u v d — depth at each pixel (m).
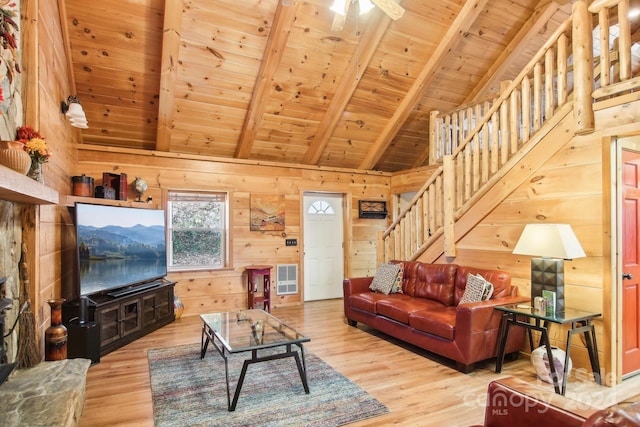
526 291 3.65
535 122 3.68
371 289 5.02
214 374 3.28
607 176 3.05
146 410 2.65
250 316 3.75
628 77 3.00
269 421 2.48
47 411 1.98
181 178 5.50
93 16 3.93
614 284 3.03
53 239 3.55
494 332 3.38
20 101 2.68
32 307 2.76
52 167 3.41
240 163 5.91
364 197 7.05
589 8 3.19
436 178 4.74
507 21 5.32
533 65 3.68
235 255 5.84
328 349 3.98
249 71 4.86
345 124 6.10
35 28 2.77
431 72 5.45
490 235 4.02
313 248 6.73
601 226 3.08
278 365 3.50
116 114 4.93
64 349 2.88
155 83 4.68
